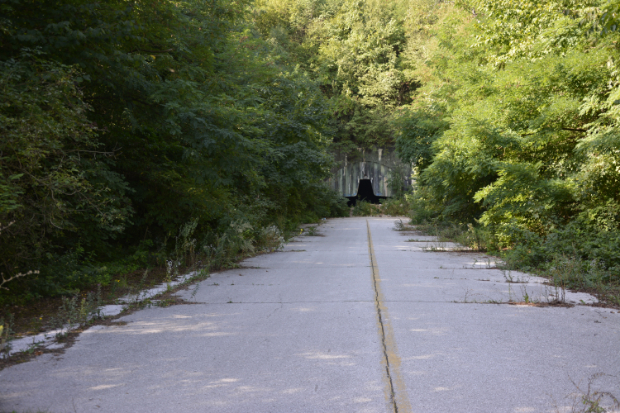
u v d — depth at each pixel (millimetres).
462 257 13250
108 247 10930
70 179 6824
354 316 6277
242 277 9789
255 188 18391
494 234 14930
